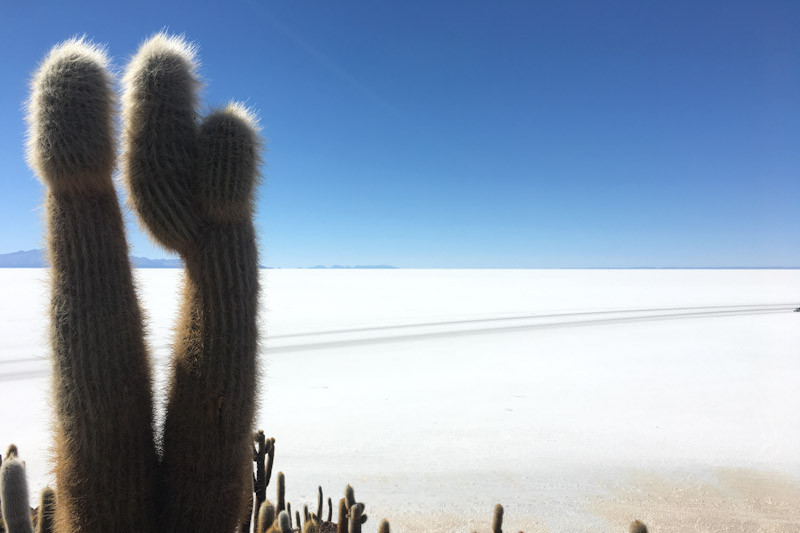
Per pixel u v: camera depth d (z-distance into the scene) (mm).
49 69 2059
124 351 2217
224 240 2385
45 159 2025
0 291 29062
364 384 9438
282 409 7773
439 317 20188
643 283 51156
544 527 4176
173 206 2268
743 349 13281
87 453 2127
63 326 2088
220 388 2357
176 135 2281
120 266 2248
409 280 53656
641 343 14320
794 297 33656
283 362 11508
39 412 7309
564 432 6711
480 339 14891
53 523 2502
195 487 2371
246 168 2367
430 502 4656
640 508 4551
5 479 1704
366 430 6777
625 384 9469
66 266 2111
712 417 7391
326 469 5457
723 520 4312
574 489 4973
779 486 5043
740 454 5934
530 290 39000
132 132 2252
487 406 7969
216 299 2361
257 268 2562
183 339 2436
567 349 13312
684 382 9609
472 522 4254
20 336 13797
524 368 10930
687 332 16516
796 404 8086
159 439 2586
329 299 28641
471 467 5520
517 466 5555
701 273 86875
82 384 2094
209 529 2404
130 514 2234
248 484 2654
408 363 11438
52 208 2145
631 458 5805
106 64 2242
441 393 8766
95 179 2141
